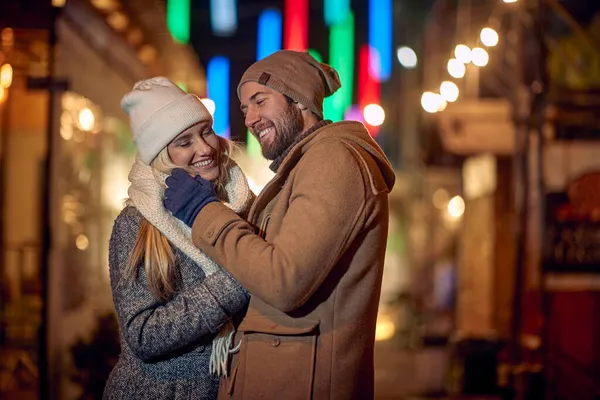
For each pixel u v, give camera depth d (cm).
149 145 288
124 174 1316
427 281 2081
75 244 985
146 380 285
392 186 296
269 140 293
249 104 295
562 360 733
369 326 280
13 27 645
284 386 265
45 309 624
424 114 1519
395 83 2762
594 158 865
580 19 959
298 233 255
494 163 1295
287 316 269
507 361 856
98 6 877
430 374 907
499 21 1036
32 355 825
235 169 315
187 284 286
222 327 285
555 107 830
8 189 1058
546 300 755
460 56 998
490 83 1084
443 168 1653
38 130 1063
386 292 2306
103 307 1127
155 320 271
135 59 1139
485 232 1384
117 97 1126
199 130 294
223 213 270
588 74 931
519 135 797
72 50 891
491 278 1293
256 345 271
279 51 301
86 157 1055
